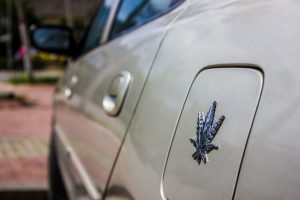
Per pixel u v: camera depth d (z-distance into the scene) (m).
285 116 0.37
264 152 0.38
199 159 0.45
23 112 4.53
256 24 0.45
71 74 1.41
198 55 0.52
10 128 3.49
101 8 1.33
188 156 0.47
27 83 9.20
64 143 1.33
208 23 0.54
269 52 0.41
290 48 0.39
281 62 0.39
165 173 0.51
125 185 0.61
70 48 1.65
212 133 0.44
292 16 0.41
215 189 0.42
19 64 17.34
